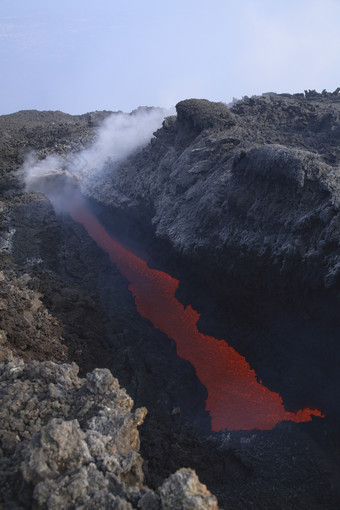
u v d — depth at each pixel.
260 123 29.50
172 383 18.47
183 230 22.84
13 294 18.64
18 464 8.49
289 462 14.19
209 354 20.62
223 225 20.38
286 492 13.09
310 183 17.22
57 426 8.20
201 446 15.18
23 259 25.73
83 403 10.55
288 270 16.61
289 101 35.09
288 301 17.62
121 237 32.66
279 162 18.09
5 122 55.97
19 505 7.68
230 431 15.90
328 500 12.79
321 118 27.92
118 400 10.63
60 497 7.45
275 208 18.06
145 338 21.45
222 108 28.27
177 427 16.03
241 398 17.97
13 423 9.91
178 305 24.34
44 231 28.70
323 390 16.28
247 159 19.98
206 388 18.67
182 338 21.92
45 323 18.80
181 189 25.06
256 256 18.02
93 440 8.88
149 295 25.66
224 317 21.64
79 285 25.62
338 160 21.03
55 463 7.93
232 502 12.86
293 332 17.64
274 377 18.19
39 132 46.16
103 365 18.94
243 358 20.20
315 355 16.88
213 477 14.08
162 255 27.50
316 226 16.20
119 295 25.69
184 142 28.22
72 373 11.84
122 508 7.36
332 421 15.45
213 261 20.59
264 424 16.42
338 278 14.50
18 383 11.08
